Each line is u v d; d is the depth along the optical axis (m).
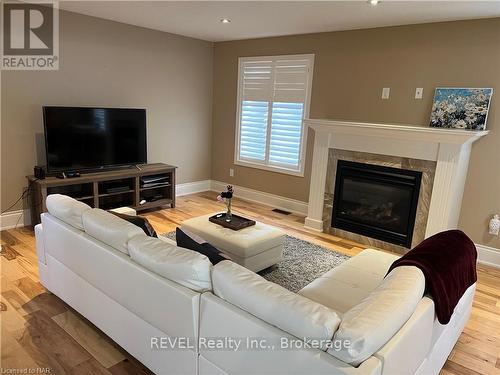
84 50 4.34
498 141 3.57
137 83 4.95
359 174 4.12
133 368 2.06
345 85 4.51
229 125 5.87
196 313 1.63
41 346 2.20
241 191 5.89
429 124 3.92
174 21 4.35
